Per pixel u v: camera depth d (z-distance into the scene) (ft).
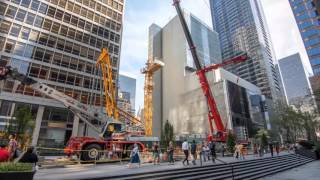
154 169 39.29
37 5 131.95
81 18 151.53
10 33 117.50
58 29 137.59
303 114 177.68
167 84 295.07
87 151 55.36
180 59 280.72
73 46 141.18
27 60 118.93
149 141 72.74
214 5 501.56
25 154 27.61
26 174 20.26
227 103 204.03
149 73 166.50
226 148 96.78
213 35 323.78
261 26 400.47
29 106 112.06
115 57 161.68
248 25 392.88
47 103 117.08
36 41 125.70
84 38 148.56
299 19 270.46
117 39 169.07
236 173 46.88
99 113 63.67
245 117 219.61
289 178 46.91
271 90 317.42
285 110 198.70
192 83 253.03
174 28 307.37
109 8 172.24
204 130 216.13
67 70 133.18
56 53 131.75
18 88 110.32
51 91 56.85
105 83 81.05
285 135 227.40
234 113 206.49
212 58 297.53
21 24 122.42
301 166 74.64
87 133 121.08
